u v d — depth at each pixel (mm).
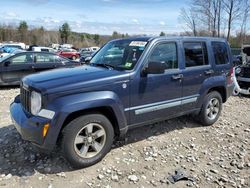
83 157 4102
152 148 4887
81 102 3900
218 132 5789
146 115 4742
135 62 4578
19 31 83875
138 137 5297
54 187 3711
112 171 4121
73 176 3959
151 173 4129
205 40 5797
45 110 3797
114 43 5391
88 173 4047
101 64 4988
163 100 4957
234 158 4695
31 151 4590
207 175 4133
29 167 4152
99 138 4277
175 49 5148
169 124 6027
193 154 4773
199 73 5543
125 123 4457
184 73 5230
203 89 5684
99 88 4121
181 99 5273
